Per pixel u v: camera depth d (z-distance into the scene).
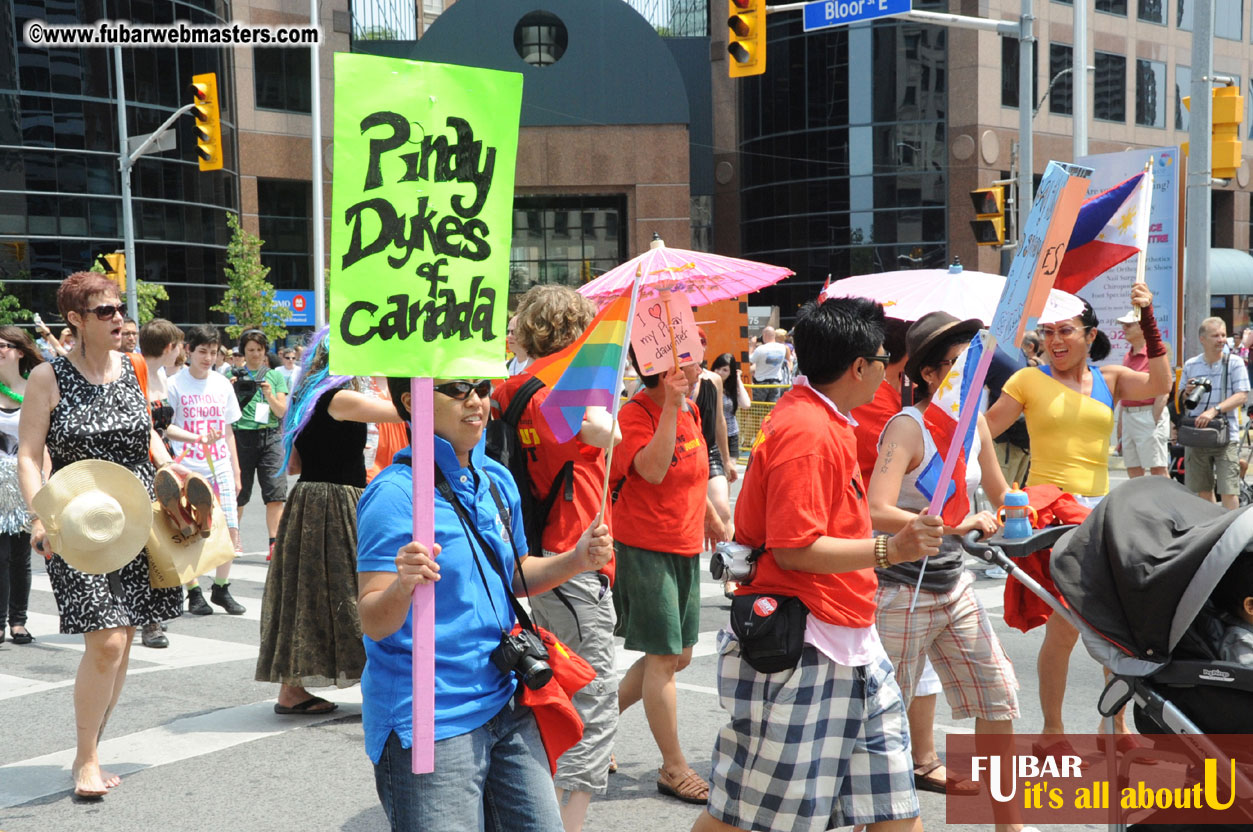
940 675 4.39
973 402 3.10
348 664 5.62
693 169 49.75
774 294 44.12
